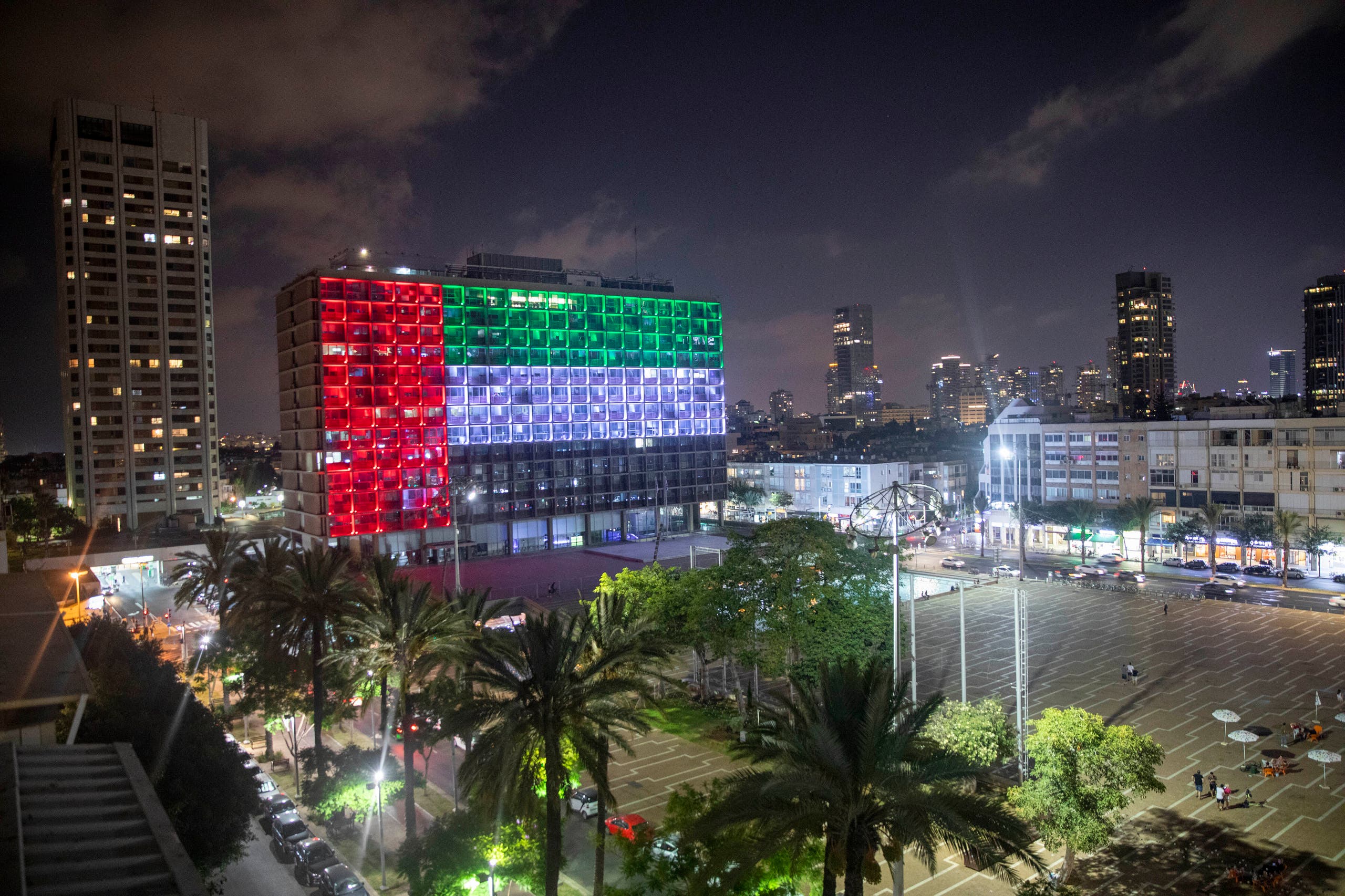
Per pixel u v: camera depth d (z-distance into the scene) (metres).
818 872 30.88
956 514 178.62
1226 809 47.09
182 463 180.62
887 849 24.38
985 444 161.75
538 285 154.00
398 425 136.25
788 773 24.09
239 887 43.28
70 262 170.75
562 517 156.25
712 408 179.25
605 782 35.22
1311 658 76.31
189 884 13.86
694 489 175.75
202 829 35.56
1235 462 123.69
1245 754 54.81
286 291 141.88
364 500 132.38
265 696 57.19
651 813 48.53
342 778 47.78
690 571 72.44
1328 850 42.00
